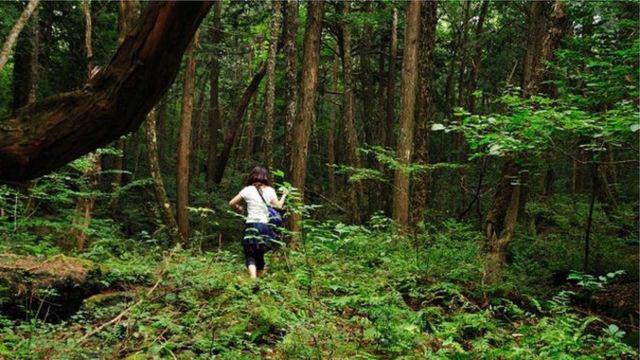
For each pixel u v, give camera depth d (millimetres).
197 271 6750
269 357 4711
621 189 16594
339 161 31969
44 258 6293
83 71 18234
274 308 5348
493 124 6230
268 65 16188
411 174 11586
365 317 5480
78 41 18000
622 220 12625
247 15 22656
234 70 30391
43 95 17922
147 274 6770
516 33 24703
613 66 7344
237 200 7191
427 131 12453
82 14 17297
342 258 8141
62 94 1971
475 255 8742
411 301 6984
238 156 30828
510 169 9359
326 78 33812
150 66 1896
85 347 4586
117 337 4820
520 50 25750
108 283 6105
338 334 4875
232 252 13430
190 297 5746
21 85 17359
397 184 11469
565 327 4801
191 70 16672
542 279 8898
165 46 1862
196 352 4746
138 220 16797
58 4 17109
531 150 6742
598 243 10820
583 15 8953
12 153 1921
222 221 17859
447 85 25406
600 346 4586
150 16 1837
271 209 7191
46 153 1967
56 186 9680
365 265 8352
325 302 6051
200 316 5355
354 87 27750
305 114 13109
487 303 7246
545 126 6023
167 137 34250
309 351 4527
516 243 11266
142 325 4855
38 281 5344
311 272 6645
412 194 11766
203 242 15258
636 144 7992
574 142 8695
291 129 15352
